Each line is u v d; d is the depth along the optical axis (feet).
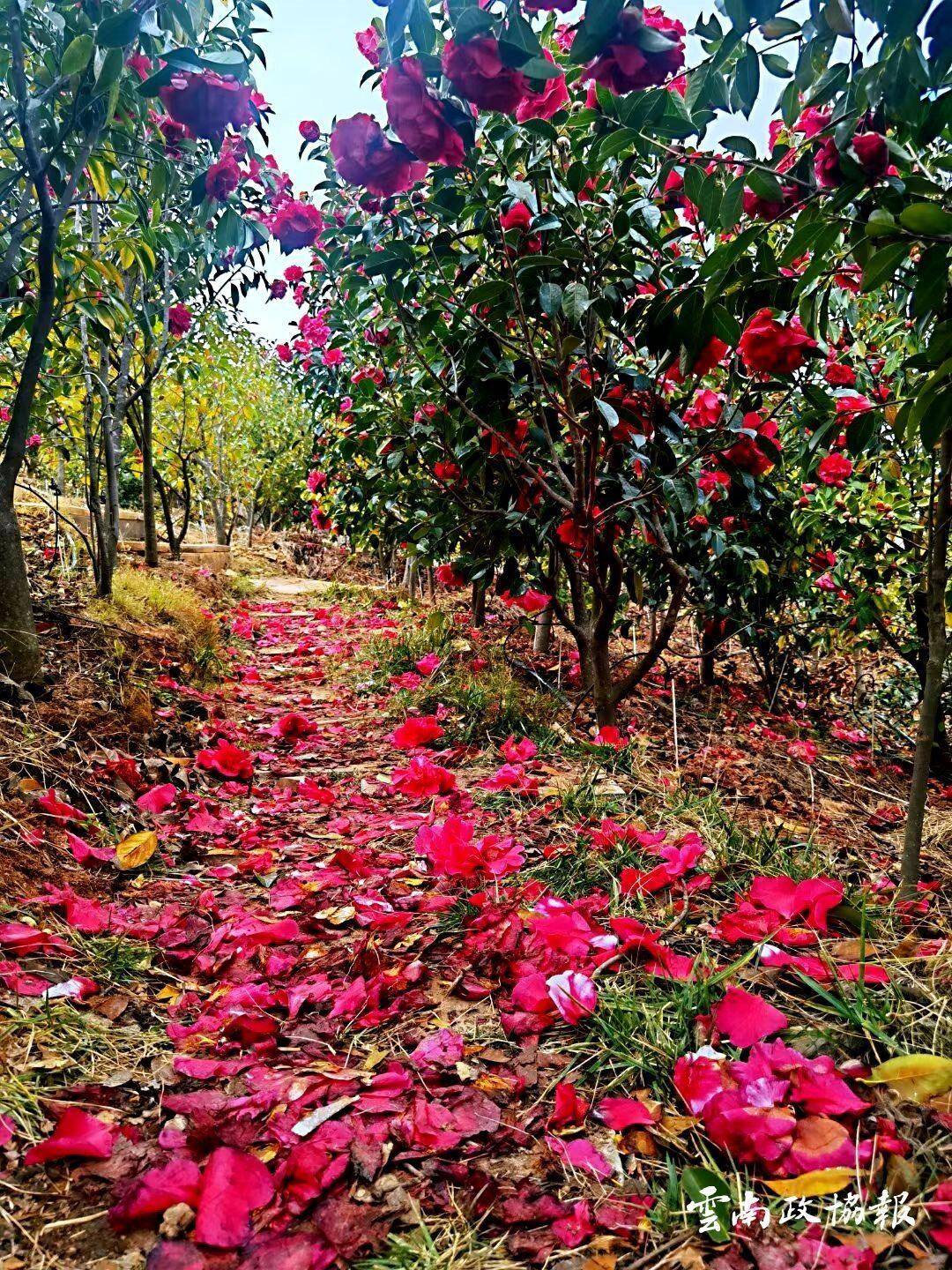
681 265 6.77
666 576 14.43
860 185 3.65
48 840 5.90
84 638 10.23
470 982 4.79
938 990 4.05
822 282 5.21
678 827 7.38
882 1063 3.40
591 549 9.10
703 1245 2.75
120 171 8.43
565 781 8.82
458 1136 3.30
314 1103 3.64
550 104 5.12
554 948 4.66
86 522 18.78
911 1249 2.65
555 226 6.20
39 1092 3.45
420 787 7.88
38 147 7.00
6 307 9.23
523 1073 3.84
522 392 8.04
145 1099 3.61
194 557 26.61
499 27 3.37
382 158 4.12
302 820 8.09
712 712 15.64
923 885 7.18
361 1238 2.84
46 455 21.38
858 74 3.36
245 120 6.24
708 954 4.79
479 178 6.27
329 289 14.69
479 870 5.95
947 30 2.77
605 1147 3.33
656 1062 3.78
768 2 3.21
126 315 9.51
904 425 4.76
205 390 26.22
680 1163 3.21
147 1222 2.86
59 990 4.18
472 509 10.93
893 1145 2.96
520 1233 2.87
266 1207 2.94
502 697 11.98
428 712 12.16
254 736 10.91
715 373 10.07
